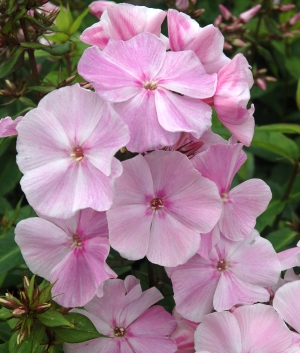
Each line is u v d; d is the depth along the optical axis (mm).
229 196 177
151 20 172
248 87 164
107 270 162
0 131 167
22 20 204
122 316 181
